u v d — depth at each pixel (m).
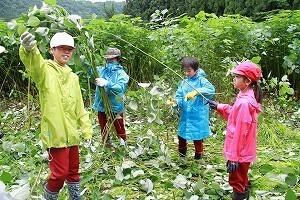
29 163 4.54
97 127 5.95
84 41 4.39
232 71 3.49
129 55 8.23
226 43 7.42
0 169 4.42
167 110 5.96
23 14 6.04
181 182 4.03
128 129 5.99
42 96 3.22
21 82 8.42
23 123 6.25
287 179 3.72
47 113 3.19
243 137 3.36
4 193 2.43
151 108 4.73
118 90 4.74
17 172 4.34
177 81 6.82
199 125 4.67
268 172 4.07
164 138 5.75
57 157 3.25
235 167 3.39
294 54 7.13
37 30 3.95
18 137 5.55
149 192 3.93
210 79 7.39
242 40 7.85
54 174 3.26
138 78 8.52
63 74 3.32
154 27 8.66
